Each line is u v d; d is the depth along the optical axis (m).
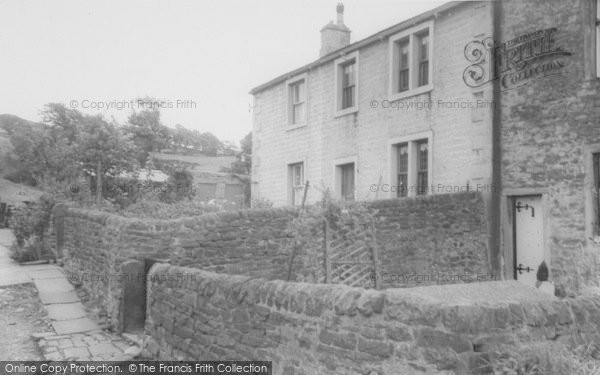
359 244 7.71
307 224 7.48
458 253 9.79
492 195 9.98
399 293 3.25
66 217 11.16
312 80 15.44
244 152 35.00
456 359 2.84
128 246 7.26
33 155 21.39
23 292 9.07
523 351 2.99
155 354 5.98
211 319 4.93
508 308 3.05
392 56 12.62
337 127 14.38
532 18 9.55
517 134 9.74
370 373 3.26
